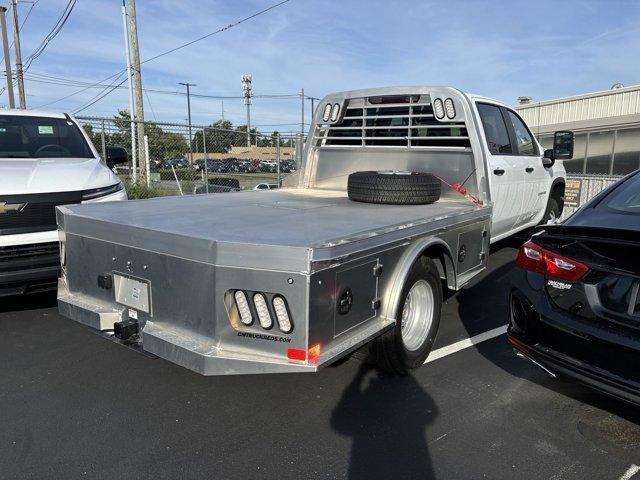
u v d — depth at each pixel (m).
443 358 4.14
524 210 6.34
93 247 3.32
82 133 6.62
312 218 3.61
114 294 3.23
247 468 2.74
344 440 3.00
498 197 5.37
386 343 3.46
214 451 2.89
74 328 4.75
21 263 4.46
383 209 4.25
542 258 3.08
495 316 5.18
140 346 3.03
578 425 3.15
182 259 2.77
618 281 2.70
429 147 5.28
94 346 4.36
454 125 5.12
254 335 2.61
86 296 3.46
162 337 2.82
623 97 18.36
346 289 2.81
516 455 2.84
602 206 3.44
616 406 3.38
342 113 5.88
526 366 3.99
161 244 2.86
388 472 2.70
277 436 3.04
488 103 5.50
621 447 2.92
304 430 3.11
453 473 2.69
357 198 4.69
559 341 2.93
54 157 6.02
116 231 3.12
